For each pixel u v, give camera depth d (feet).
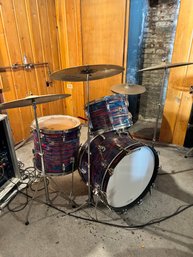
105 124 5.68
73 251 4.53
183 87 7.94
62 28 9.64
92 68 4.19
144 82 11.15
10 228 5.06
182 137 8.70
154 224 5.20
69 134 5.45
